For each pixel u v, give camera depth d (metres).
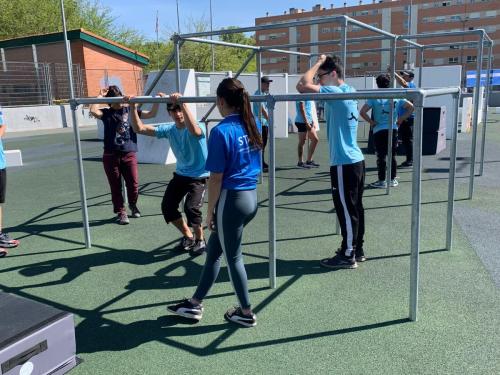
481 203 5.68
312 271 3.75
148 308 3.19
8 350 2.16
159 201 6.32
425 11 72.81
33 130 18.53
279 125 13.70
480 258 3.91
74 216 5.65
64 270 3.92
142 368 2.50
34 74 19.48
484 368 2.40
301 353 2.59
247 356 2.58
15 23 30.03
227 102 2.65
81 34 21.30
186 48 34.03
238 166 2.62
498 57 70.19
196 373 2.44
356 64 74.69
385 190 6.54
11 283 3.67
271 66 81.81
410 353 2.55
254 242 4.51
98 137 14.48
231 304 3.22
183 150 4.00
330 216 5.35
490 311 3.00
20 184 7.70
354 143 3.67
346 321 2.93
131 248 4.44
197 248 4.21
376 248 4.22
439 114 9.45
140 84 24.42
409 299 2.99
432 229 4.70
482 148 7.27
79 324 2.99
